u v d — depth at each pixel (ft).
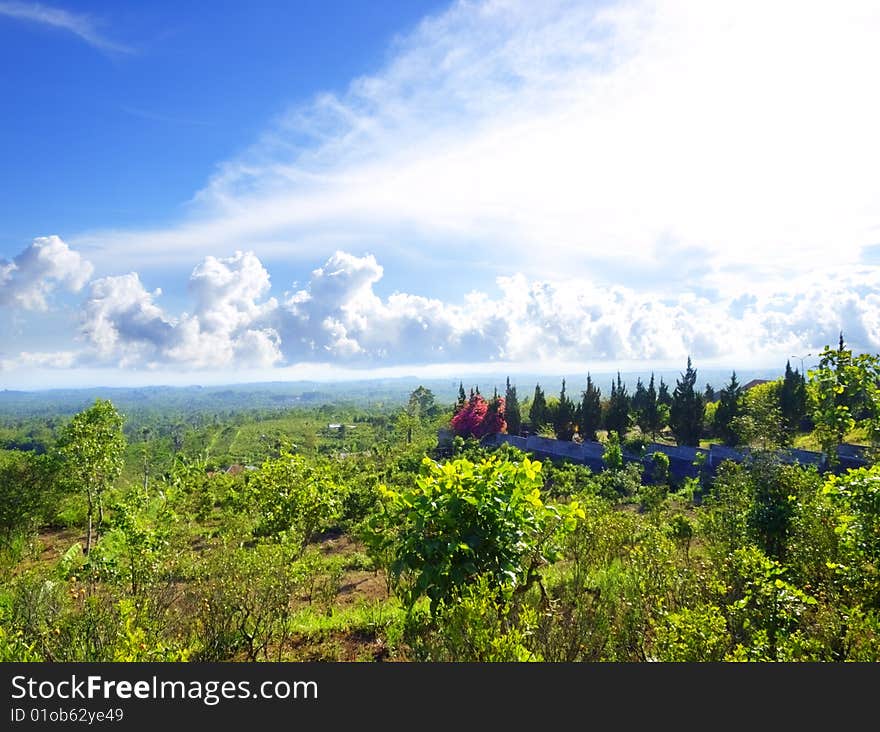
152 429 490.49
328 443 327.26
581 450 144.77
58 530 78.43
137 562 28.73
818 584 21.09
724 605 17.02
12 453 78.23
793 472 32.45
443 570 14.14
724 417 139.64
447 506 14.64
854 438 86.48
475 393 195.00
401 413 270.67
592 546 25.17
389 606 25.76
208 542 50.52
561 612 16.53
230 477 109.70
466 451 149.89
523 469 15.38
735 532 29.55
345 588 37.01
